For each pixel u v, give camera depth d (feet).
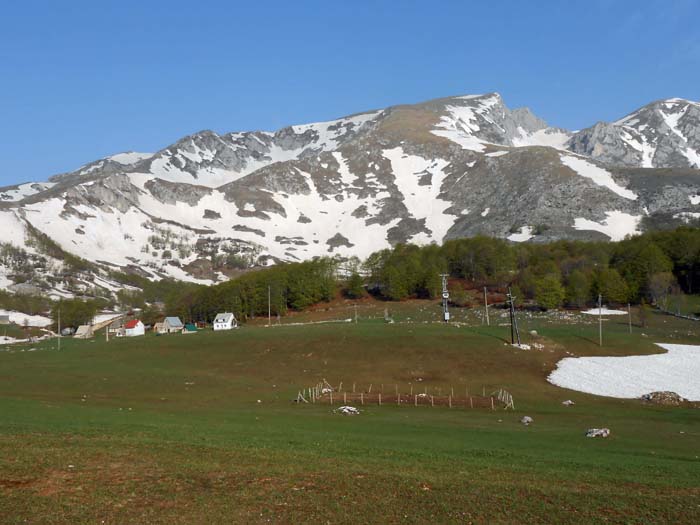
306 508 83.92
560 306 621.31
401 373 321.32
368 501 87.45
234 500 85.35
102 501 82.58
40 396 246.47
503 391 278.05
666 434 183.83
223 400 251.39
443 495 90.99
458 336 392.06
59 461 99.25
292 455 113.29
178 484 90.63
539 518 84.17
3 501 80.84
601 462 126.62
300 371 332.39
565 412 232.94
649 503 91.81
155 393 272.92
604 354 364.79
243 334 445.78
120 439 121.29
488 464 116.06
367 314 634.02
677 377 307.78
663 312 578.25
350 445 131.64
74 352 422.82
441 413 222.48
